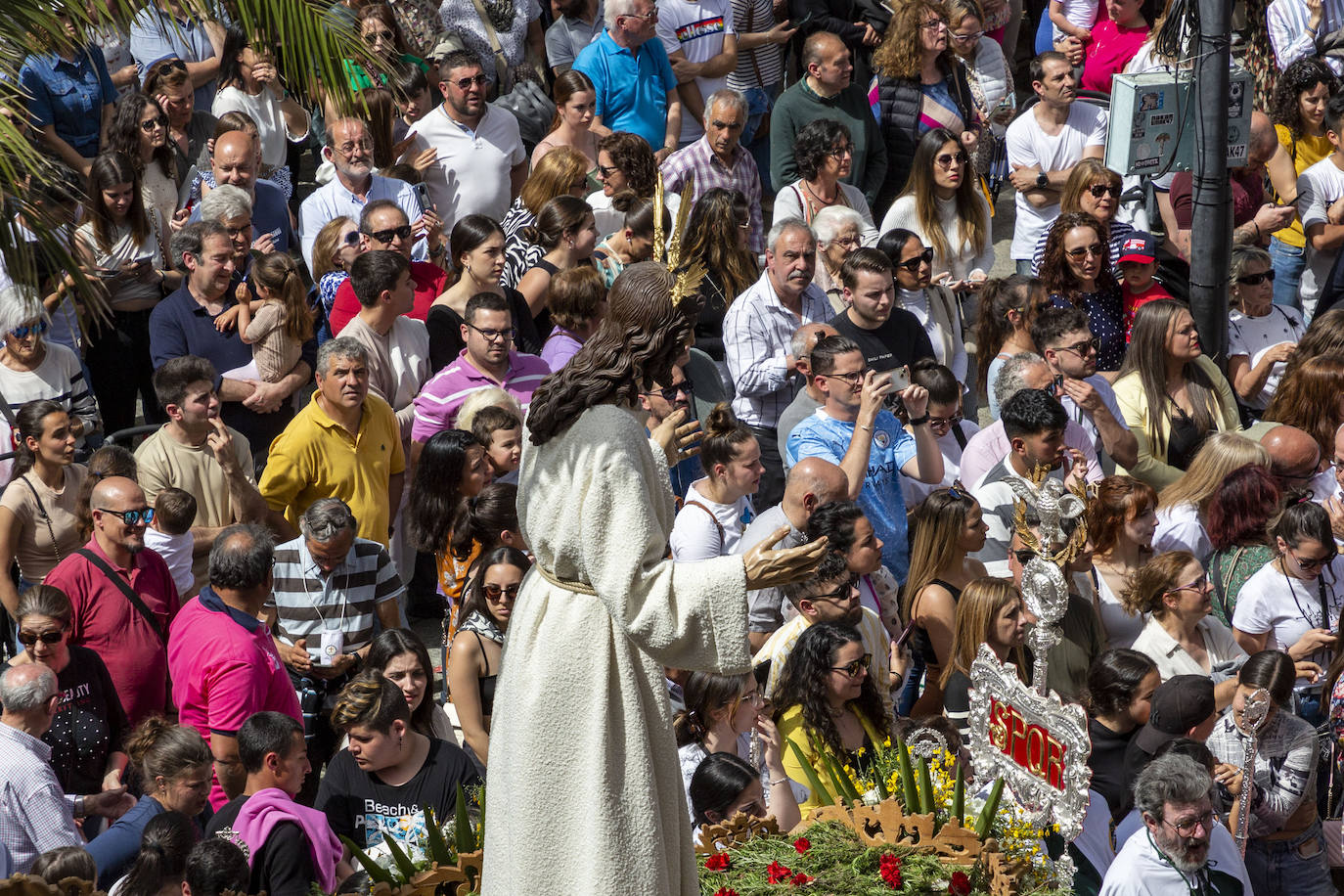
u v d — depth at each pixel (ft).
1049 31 158.30
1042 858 49.44
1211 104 105.19
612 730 37.86
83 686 77.66
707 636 35.70
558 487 37.17
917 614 82.69
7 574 88.22
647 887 37.73
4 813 68.64
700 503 87.97
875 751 60.54
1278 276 134.72
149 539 87.97
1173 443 102.89
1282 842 76.84
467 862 47.34
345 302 107.24
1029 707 48.75
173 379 91.25
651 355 37.19
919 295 111.86
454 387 97.86
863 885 47.01
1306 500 90.99
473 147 129.59
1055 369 99.09
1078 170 120.67
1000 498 88.84
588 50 138.62
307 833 63.98
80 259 93.15
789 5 156.35
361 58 91.91
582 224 107.24
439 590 87.66
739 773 61.41
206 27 136.87
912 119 135.85
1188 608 81.87
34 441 88.33
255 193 123.65
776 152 131.34
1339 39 147.84
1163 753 66.95
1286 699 75.72
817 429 93.86
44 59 114.73
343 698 67.56
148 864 61.16
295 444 92.43
